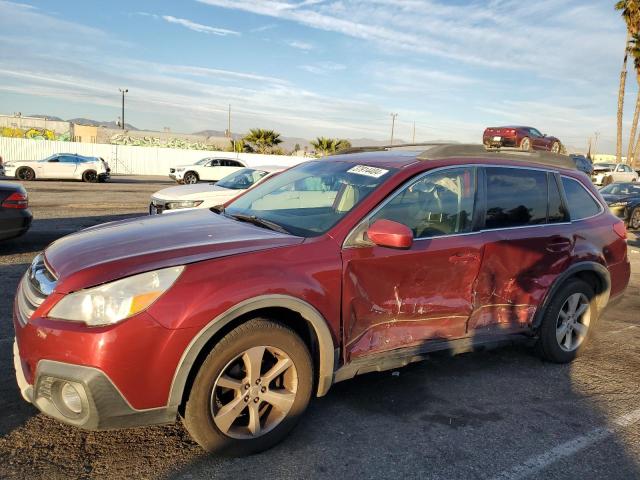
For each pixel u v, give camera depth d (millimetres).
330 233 3244
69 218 11727
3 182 7680
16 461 2801
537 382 4164
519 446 3221
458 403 3740
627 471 3018
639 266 9477
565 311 4516
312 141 46969
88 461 2850
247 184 10406
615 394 4004
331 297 3105
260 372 2910
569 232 4379
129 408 2594
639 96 38094
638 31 34812
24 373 2760
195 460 2898
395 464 2963
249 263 2898
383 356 3422
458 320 3754
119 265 2717
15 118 50844
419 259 3457
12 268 6758
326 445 3113
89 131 53406
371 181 3600
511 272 3980
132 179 31031
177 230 3369
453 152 3910
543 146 21516
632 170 31625
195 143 55750
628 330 5652
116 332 2525
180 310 2627
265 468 2857
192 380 2732
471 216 3820
